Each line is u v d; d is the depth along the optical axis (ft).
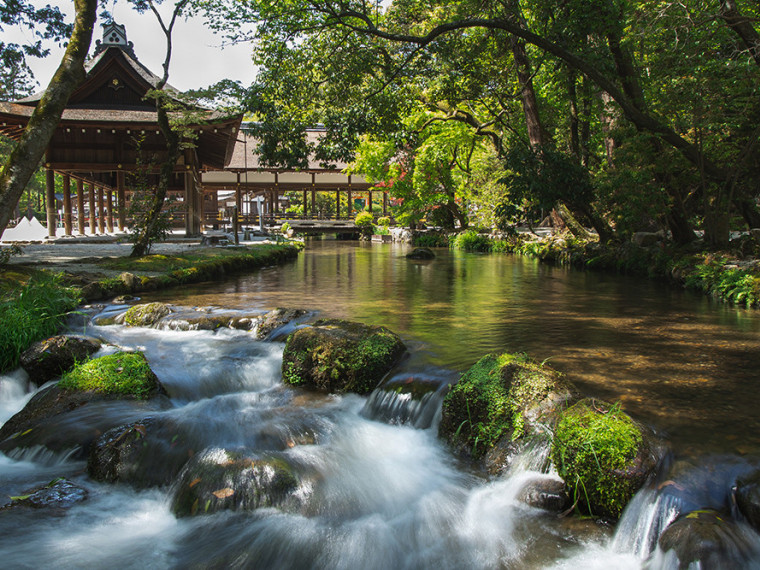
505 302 36.55
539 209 57.47
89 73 73.05
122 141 77.36
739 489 11.68
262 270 58.75
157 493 14.46
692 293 40.88
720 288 38.22
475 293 41.04
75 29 34.63
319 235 163.63
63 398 18.44
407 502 13.67
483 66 67.46
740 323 29.27
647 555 11.39
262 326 27.43
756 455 13.14
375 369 20.08
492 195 97.35
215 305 34.24
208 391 21.01
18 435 16.89
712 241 47.88
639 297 38.93
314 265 66.44
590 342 24.73
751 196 52.34
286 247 77.41
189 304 34.47
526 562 11.53
